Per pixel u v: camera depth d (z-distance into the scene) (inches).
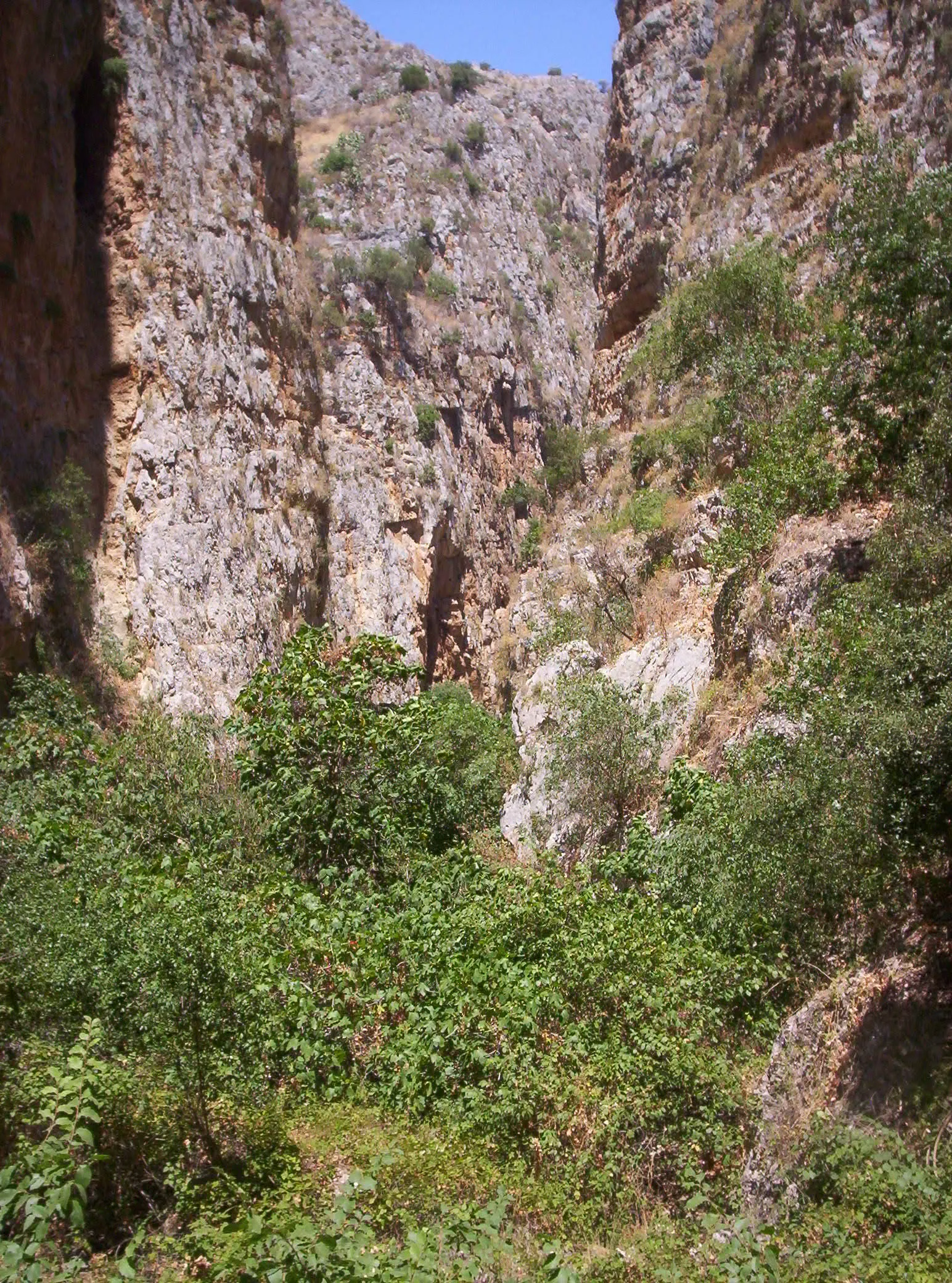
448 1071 344.5
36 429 906.1
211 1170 288.4
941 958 288.5
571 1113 320.8
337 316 1790.1
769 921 372.2
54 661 803.4
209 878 380.8
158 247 1069.8
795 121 937.5
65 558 873.5
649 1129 319.3
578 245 2699.3
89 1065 263.9
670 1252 253.3
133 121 1073.5
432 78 2642.7
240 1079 313.1
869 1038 288.0
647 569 817.5
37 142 940.0
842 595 443.8
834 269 767.1
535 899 420.8
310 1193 279.9
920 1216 227.6
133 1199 279.0
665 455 911.7
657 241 1104.8
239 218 1200.8
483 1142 316.5
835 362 526.0
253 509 1119.0
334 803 548.4
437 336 1950.1
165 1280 233.6
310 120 2477.9
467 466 1905.8
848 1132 257.6
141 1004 287.3
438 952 395.9
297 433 1261.1
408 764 596.1
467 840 665.0
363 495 1610.5
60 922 308.3
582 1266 249.4
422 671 644.7
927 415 454.6
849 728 318.3
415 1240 216.1
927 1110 255.6
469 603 1792.6
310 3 2753.4
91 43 1050.7
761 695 553.0
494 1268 233.3
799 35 952.3
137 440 1005.8
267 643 1082.1
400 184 2213.3
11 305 895.1
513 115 2812.5
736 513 650.8
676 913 418.0
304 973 379.9
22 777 551.2
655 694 665.0
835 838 331.9
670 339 826.8
